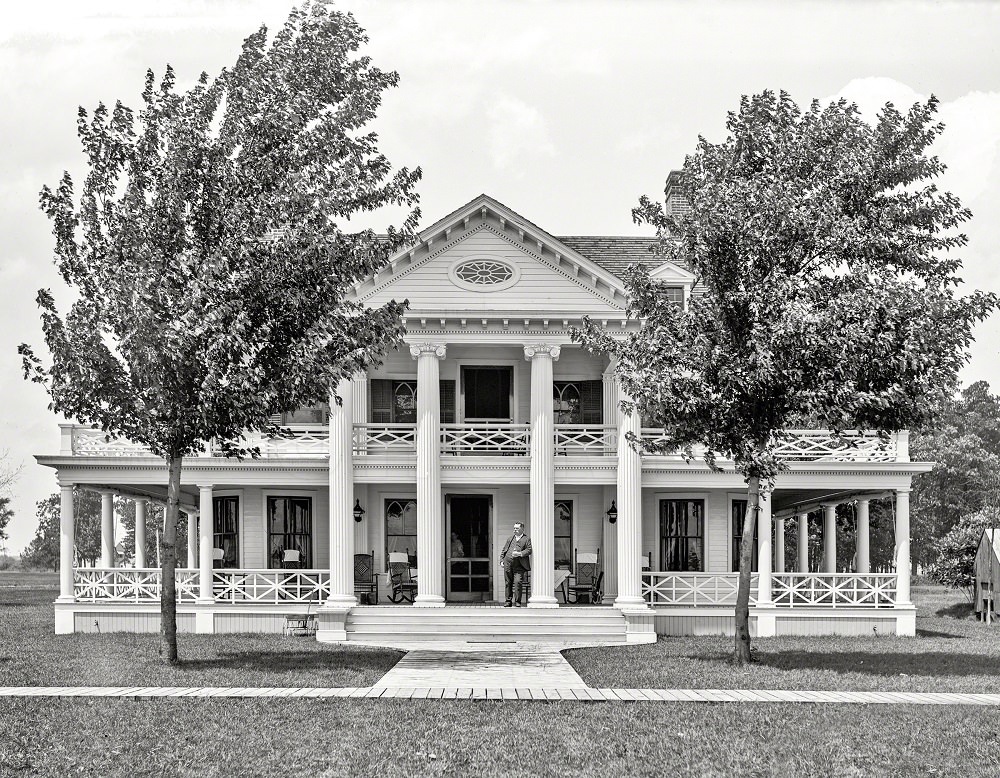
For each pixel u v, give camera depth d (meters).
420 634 27.09
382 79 22.50
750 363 20.25
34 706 16.50
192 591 30.09
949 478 75.81
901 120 21.44
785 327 19.50
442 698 17.41
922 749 14.37
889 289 19.78
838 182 20.89
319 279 21.00
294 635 27.92
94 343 20.50
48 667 20.77
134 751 14.05
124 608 29.02
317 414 31.81
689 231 21.12
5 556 144.62
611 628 27.41
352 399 28.91
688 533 31.69
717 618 28.94
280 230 20.98
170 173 20.52
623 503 28.73
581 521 31.52
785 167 21.42
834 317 19.67
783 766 13.61
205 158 20.88
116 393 20.86
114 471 29.38
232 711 16.20
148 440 20.98
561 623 27.41
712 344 21.00
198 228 20.91
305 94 21.52
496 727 15.34
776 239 20.45
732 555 31.73
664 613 28.86
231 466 29.33
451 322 28.66
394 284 28.56
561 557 31.45
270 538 31.19
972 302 20.27
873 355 19.88
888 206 20.95
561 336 28.92
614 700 17.30
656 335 21.77
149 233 20.66
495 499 31.31
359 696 17.52
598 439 29.75
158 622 29.12
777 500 36.16
